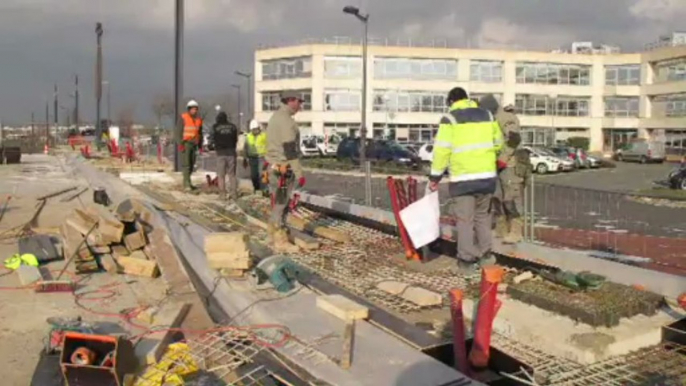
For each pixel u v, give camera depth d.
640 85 67.75
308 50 66.12
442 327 6.16
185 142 15.80
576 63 68.94
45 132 68.06
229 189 14.89
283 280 6.87
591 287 6.61
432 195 7.96
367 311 6.02
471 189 7.19
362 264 8.53
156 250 8.23
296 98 9.33
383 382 4.70
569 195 13.30
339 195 14.42
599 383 5.13
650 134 66.94
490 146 7.14
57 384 4.71
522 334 5.93
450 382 4.66
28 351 5.28
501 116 9.23
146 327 5.82
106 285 7.28
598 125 69.56
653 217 15.67
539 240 10.45
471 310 6.39
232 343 5.53
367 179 12.57
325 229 10.55
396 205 8.71
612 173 41.28
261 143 15.65
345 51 65.69
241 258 7.28
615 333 5.78
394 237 10.28
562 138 69.38
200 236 9.73
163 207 12.37
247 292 6.77
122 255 8.07
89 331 5.45
